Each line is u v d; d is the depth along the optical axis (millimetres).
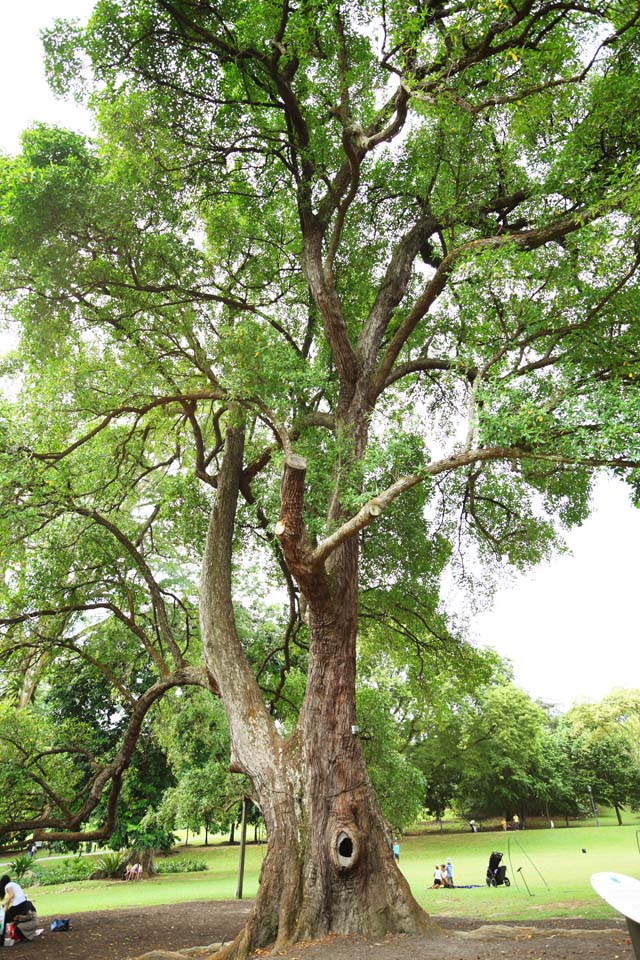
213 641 11062
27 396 12062
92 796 12023
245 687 10453
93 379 12102
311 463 11172
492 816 50719
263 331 11672
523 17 8508
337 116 11414
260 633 20500
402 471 8641
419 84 9172
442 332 13375
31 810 12734
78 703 26844
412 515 14523
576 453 6805
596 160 9289
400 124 10961
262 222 13141
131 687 25328
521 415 6941
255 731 9859
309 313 13555
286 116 11734
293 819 8875
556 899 14133
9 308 11172
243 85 11578
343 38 11227
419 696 18359
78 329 11797
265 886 8555
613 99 8766
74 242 10820
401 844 37562
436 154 11367
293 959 7297
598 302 9609
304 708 9695
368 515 7785
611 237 8055
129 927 12930
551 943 7754
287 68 11375
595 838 36094
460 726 40344
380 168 12852
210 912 15336
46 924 13305
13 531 11844
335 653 9742
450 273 10586
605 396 6582
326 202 12727
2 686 14859
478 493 15203
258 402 11102
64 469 11977
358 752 9344
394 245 13570
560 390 7258
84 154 11586
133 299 11625
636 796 49500
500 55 9250
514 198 11750
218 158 12398
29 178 10141
